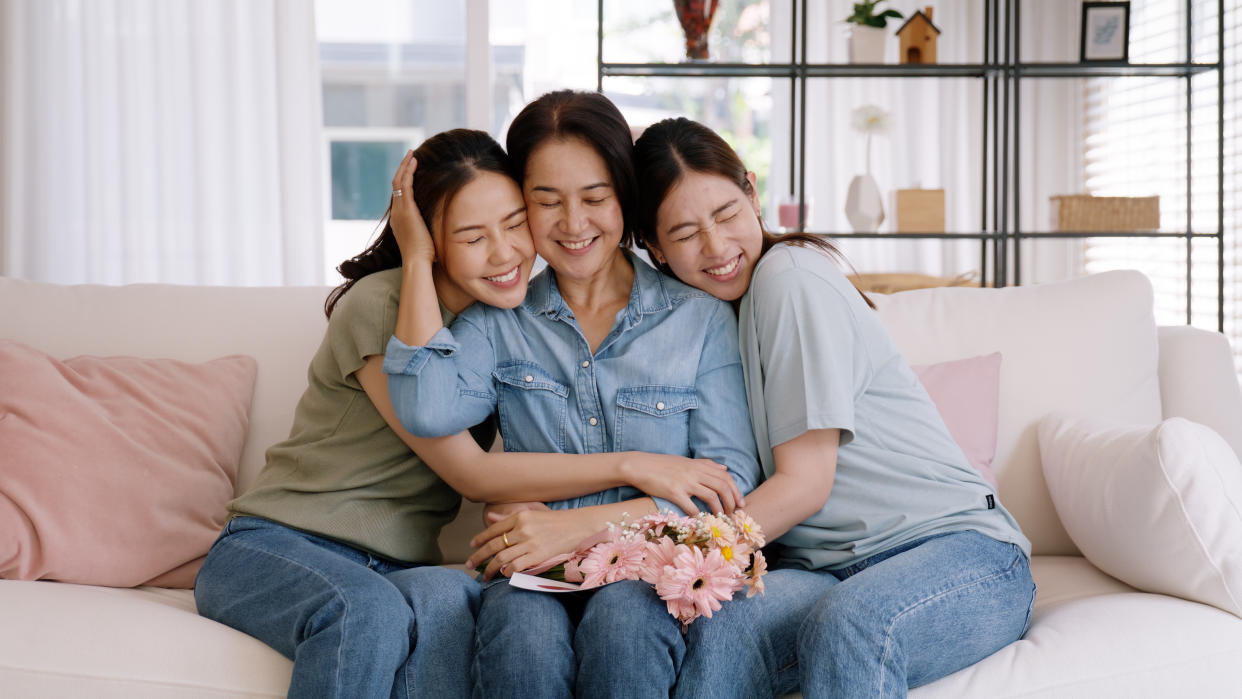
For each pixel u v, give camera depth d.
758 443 1.56
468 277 1.54
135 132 3.31
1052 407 1.84
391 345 1.47
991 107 4.32
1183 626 1.34
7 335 1.88
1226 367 1.91
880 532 1.47
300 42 3.36
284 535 1.49
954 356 1.88
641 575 1.26
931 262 4.29
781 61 4.14
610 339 1.58
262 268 3.42
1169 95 3.97
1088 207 3.57
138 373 1.80
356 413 1.59
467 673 1.30
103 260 3.31
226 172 3.37
